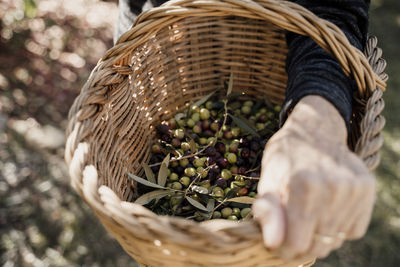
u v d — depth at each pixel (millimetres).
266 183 521
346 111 592
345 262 1186
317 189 479
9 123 1513
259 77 861
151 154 807
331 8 714
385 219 1293
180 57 818
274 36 813
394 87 1869
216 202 730
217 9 664
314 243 491
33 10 1799
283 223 484
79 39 1958
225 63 847
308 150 517
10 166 1379
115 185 669
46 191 1323
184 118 848
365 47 743
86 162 572
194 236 492
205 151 792
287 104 621
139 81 751
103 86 656
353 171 490
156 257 529
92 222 1254
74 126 600
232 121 846
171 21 694
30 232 1207
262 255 512
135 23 695
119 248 1209
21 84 1673
